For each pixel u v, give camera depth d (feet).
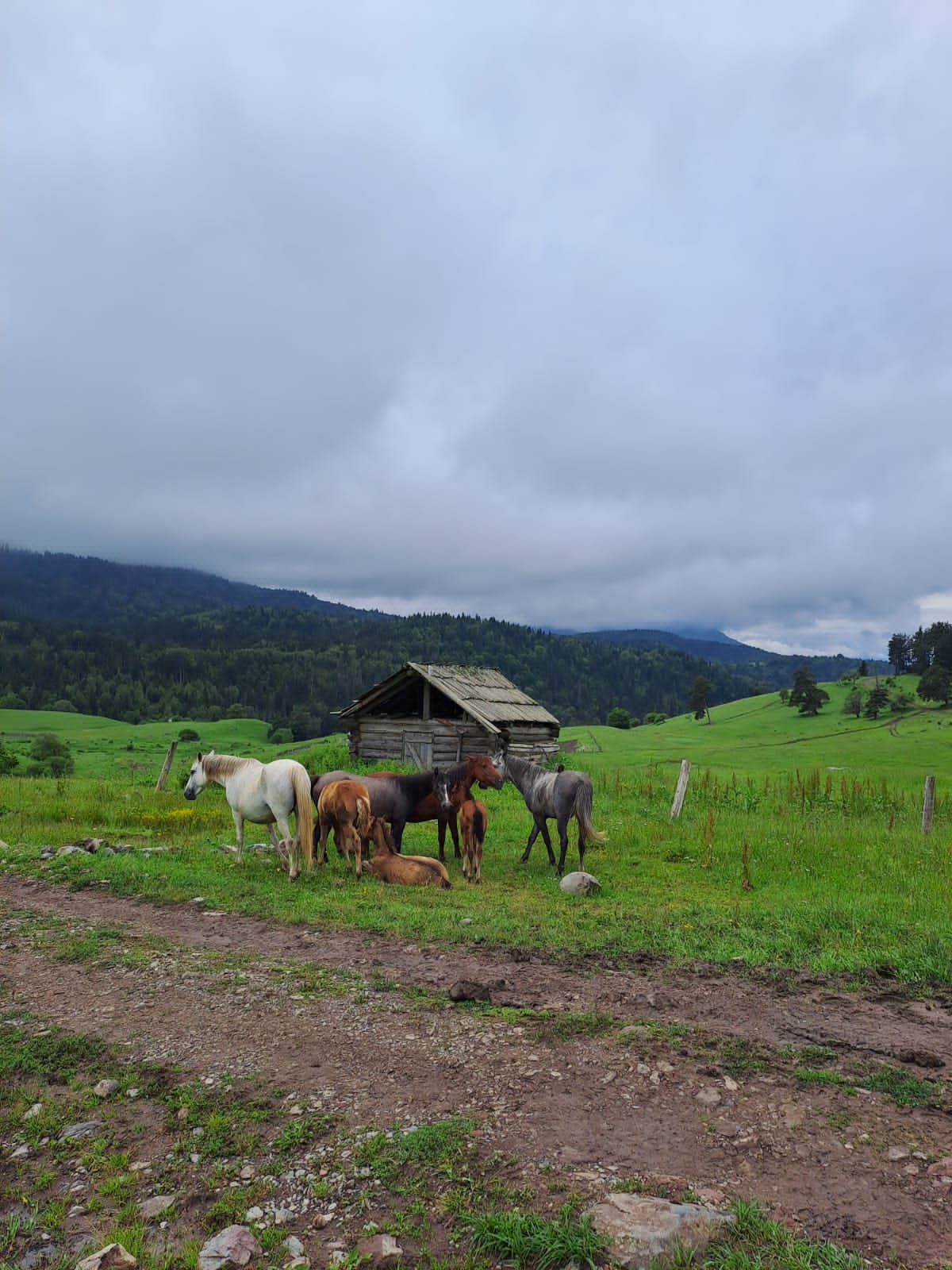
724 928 29.32
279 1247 12.57
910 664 481.05
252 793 38.70
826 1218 12.82
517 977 24.25
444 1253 12.28
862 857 42.22
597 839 39.81
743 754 190.90
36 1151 15.42
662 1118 15.81
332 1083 17.34
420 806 43.16
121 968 24.88
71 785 79.30
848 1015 21.44
